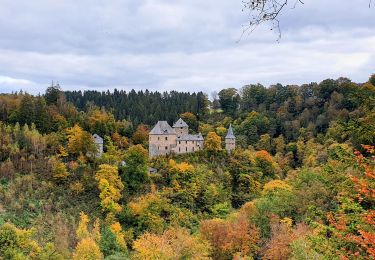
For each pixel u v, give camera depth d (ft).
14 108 403.54
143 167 306.35
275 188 300.20
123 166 312.91
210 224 183.62
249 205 212.23
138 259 158.81
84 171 301.22
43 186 271.08
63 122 398.21
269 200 198.59
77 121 426.92
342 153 61.98
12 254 167.02
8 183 264.93
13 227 184.96
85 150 337.31
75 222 241.14
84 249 172.76
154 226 247.29
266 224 179.83
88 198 271.69
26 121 383.65
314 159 350.23
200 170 331.77
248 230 172.55
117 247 206.59
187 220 265.54
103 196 263.49
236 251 166.20
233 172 355.56
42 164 300.61
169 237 168.35
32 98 422.82
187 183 306.76
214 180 329.93
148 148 426.51
